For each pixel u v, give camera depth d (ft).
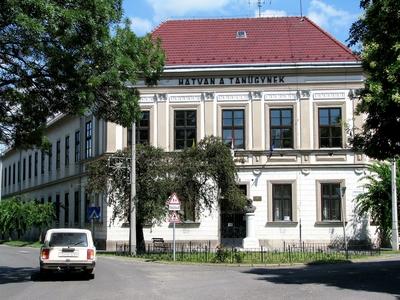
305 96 128.06
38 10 47.62
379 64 57.36
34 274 68.13
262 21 144.15
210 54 133.18
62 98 59.77
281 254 97.30
